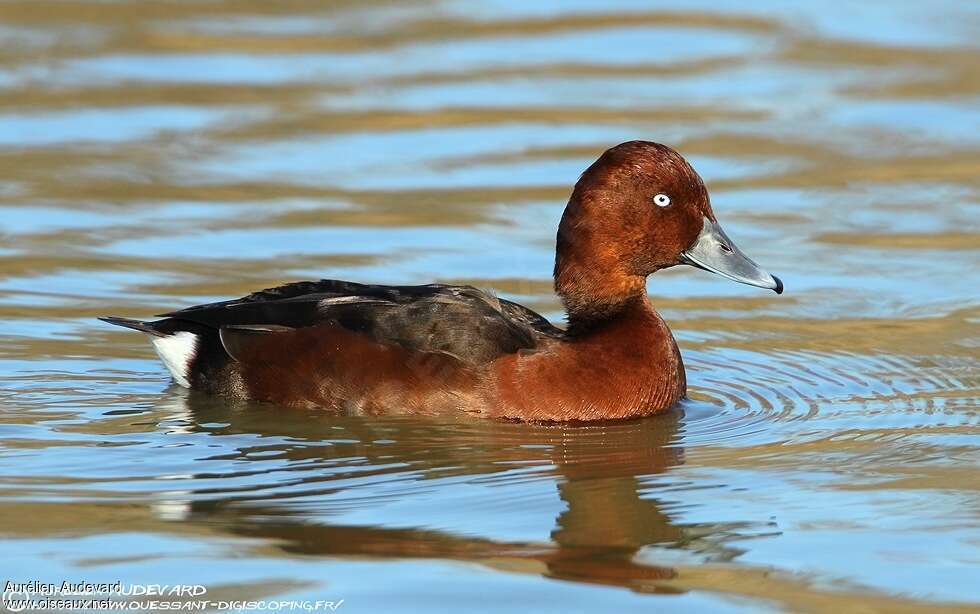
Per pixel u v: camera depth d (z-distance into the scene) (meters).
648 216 12.09
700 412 12.30
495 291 15.27
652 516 9.95
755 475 10.75
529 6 26.38
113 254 16.05
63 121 20.53
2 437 11.21
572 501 10.21
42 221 16.98
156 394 12.34
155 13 25.44
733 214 17.75
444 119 20.89
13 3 25.55
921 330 14.43
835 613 8.48
